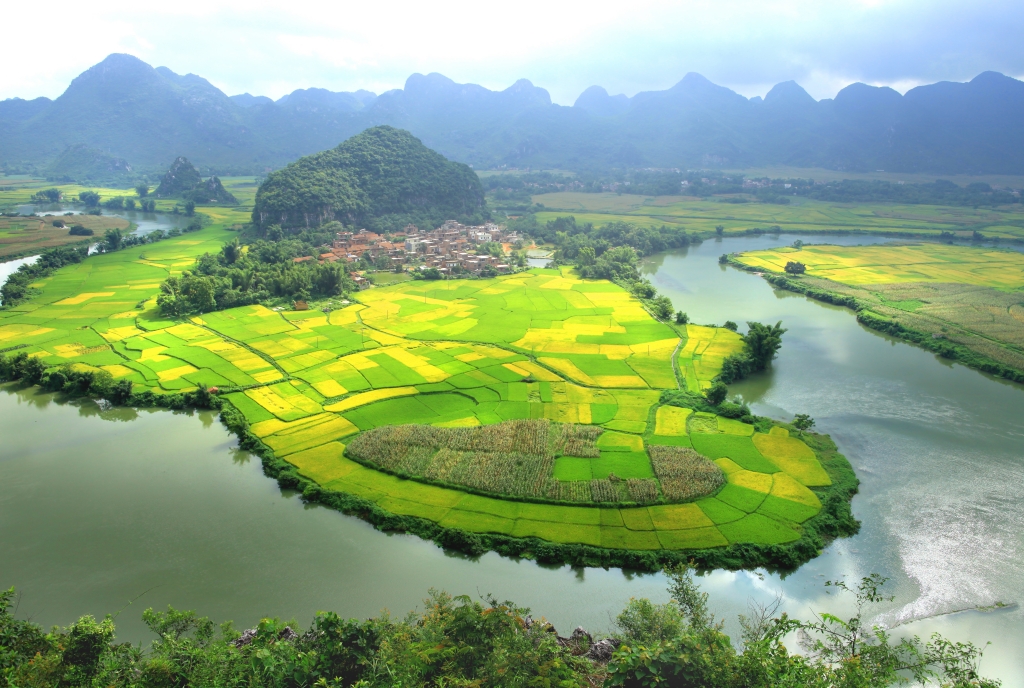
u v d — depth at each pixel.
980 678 65.75
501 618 62.41
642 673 58.50
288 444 113.88
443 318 196.25
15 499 99.94
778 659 57.44
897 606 76.94
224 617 74.81
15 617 74.75
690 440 114.06
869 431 122.81
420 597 78.19
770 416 129.50
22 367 144.75
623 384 141.50
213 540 89.50
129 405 134.38
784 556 83.75
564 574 82.12
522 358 158.62
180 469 108.69
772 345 152.88
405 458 106.56
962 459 112.06
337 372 148.88
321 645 62.62
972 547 88.06
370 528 91.75
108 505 98.12
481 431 115.44
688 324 189.75
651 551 84.50
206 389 134.25
